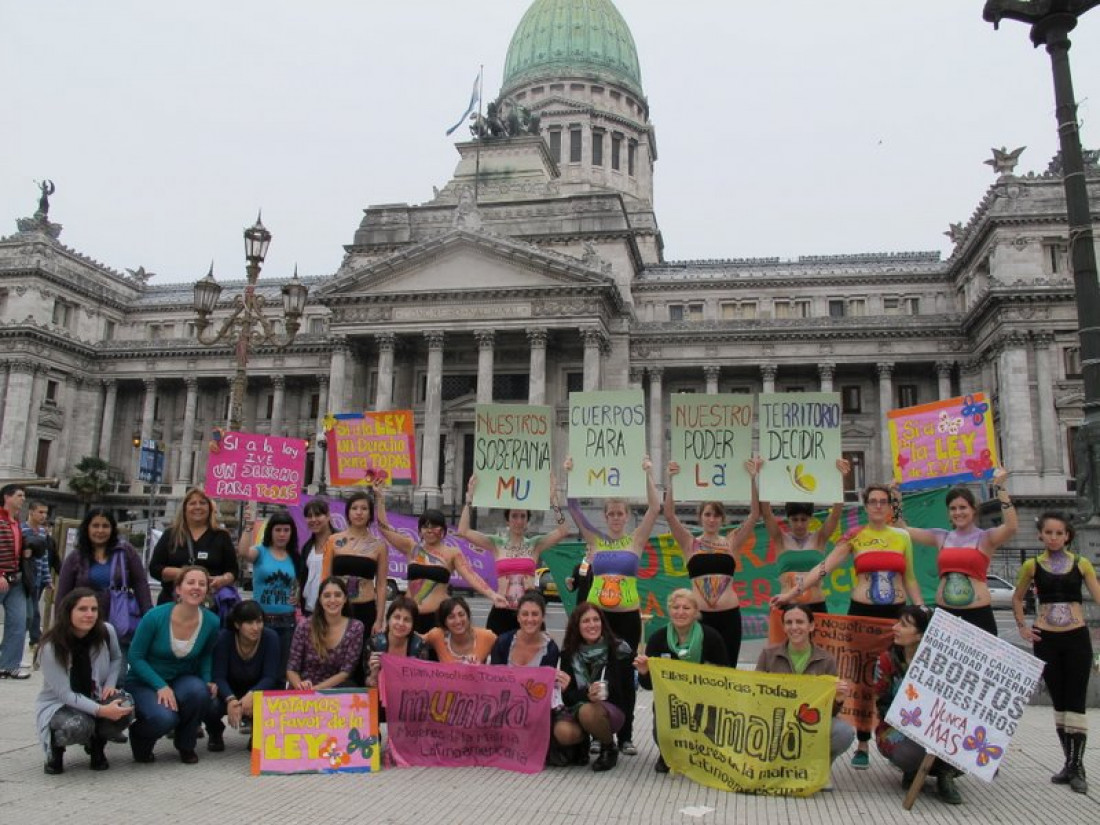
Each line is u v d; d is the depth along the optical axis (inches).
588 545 644.1
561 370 3198.8
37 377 3548.2
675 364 3255.4
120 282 4097.0
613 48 4938.5
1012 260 2719.0
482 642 585.6
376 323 3063.5
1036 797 471.2
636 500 2918.3
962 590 537.0
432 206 3435.0
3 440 3427.7
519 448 692.7
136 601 620.7
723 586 583.8
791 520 629.6
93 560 617.0
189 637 543.8
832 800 463.8
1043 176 2760.8
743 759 483.2
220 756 556.1
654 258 3895.2
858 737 541.0
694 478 634.2
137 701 524.7
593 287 2918.3
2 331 3491.6
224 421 3814.0
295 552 659.4
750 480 627.5
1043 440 2596.0
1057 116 718.5
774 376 3230.8
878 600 553.9
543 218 3366.1
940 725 457.4
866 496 567.2
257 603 625.6
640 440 669.9
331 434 848.9
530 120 3932.1
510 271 3004.4
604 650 546.9
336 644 569.3
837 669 547.5
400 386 3304.6
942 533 562.3
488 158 3740.2
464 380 3287.4
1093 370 703.7
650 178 5054.1
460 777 505.4
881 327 3122.5
